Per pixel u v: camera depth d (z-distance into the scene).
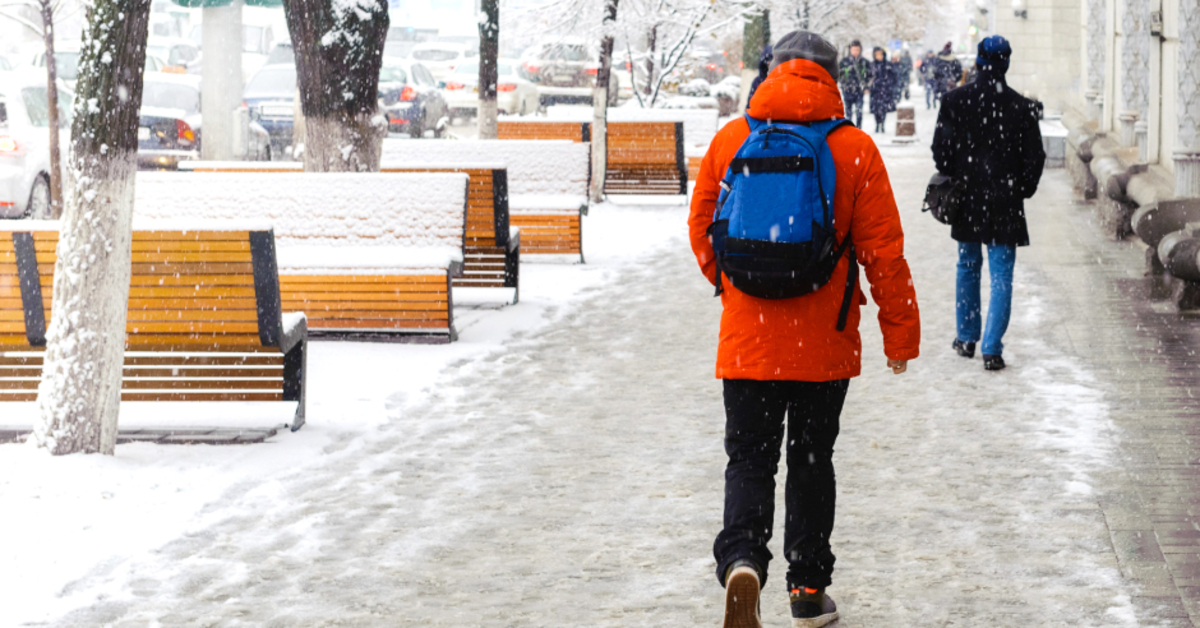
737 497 3.94
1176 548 4.80
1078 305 10.02
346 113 10.17
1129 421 6.66
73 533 5.08
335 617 4.29
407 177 9.25
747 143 3.95
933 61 48.84
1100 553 4.77
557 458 6.24
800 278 3.81
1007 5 35.47
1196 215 10.16
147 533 5.11
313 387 7.68
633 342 9.05
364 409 7.19
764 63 4.94
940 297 10.54
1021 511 5.28
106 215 6.00
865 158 3.91
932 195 8.09
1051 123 28.14
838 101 4.02
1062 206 17.00
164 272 6.61
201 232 6.54
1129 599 4.31
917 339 3.99
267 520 5.30
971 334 8.35
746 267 3.83
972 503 5.41
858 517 5.26
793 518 4.11
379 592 4.52
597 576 4.66
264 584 4.59
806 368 3.92
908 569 4.66
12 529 5.10
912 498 5.50
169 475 5.86
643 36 24.50
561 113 29.25
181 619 4.27
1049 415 6.84
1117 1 18.83
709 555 4.86
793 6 24.39
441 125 28.27
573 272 12.20
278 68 24.45
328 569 4.75
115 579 4.62
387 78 27.00
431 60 35.59
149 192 9.21
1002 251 7.92
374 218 9.25
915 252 13.05
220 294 6.60
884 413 6.98
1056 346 8.59
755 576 3.71
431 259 8.95
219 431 6.59
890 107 35.31
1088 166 17.45
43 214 15.26
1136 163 13.76
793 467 4.12
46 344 6.63
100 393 6.06
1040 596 4.37
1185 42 11.25
